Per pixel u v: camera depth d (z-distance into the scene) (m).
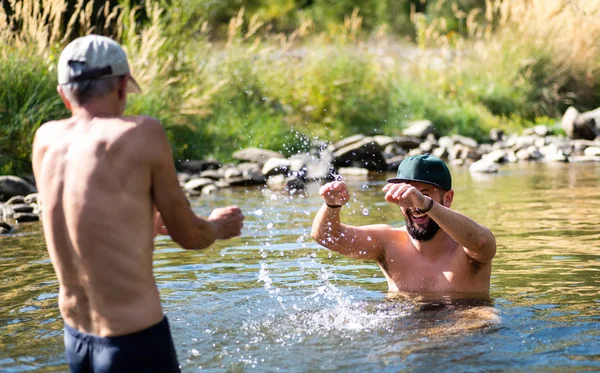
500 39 17.73
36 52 11.16
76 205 2.73
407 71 16.84
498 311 4.02
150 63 12.16
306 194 9.61
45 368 3.34
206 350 3.56
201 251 6.07
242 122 13.29
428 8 28.42
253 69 14.27
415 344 3.51
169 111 12.11
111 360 2.74
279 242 6.36
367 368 3.22
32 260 5.84
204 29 13.86
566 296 4.36
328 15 30.69
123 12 12.47
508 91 16.70
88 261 2.73
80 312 2.80
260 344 3.63
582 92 17.30
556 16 17.39
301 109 14.42
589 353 3.32
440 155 13.34
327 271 5.28
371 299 4.40
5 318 4.19
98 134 2.77
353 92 15.04
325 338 3.68
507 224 6.84
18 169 10.26
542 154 13.15
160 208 2.82
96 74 2.82
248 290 4.76
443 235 4.50
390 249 4.62
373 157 12.23
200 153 12.32
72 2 13.62
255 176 10.93
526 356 3.29
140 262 2.76
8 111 10.52
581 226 6.61
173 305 4.41
